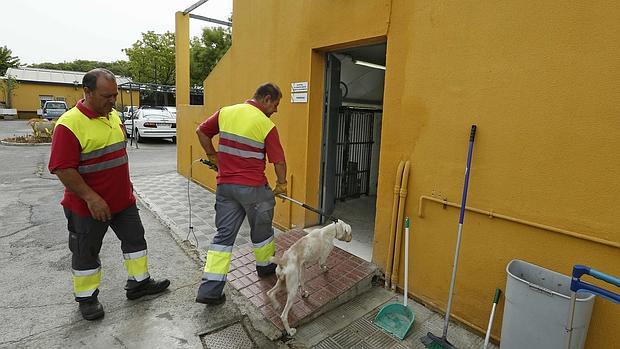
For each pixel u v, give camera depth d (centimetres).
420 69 305
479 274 280
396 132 330
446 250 301
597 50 212
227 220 306
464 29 273
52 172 249
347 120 598
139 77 2934
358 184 646
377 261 361
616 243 212
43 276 355
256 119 296
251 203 303
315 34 414
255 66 529
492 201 268
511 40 248
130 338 267
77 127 255
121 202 293
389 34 328
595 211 220
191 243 447
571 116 225
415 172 317
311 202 469
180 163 877
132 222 309
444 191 297
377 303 325
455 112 284
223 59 616
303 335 280
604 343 226
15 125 2514
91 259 285
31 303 308
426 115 304
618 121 208
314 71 435
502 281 268
